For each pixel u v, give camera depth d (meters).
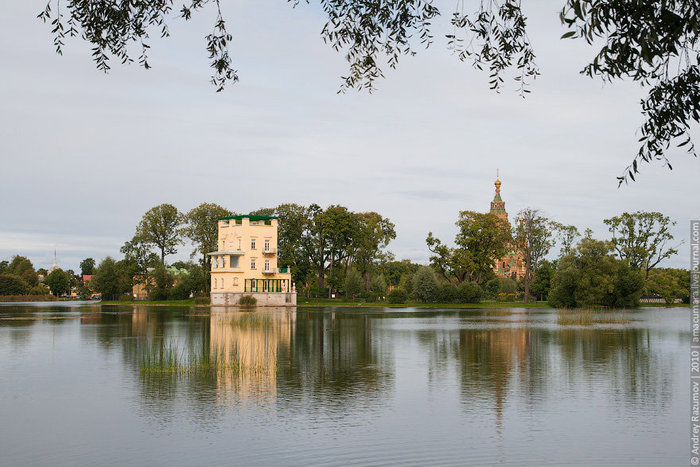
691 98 10.52
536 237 119.31
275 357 31.14
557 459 14.33
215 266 105.50
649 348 35.91
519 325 55.38
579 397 21.20
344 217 114.56
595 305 91.50
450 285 108.25
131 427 17.08
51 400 20.45
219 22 13.08
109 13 12.98
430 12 12.89
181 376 25.11
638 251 104.56
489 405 19.95
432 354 32.75
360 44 13.59
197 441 15.76
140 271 118.00
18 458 14.45
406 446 15.28
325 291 119.19
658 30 9.66
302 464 13.97
